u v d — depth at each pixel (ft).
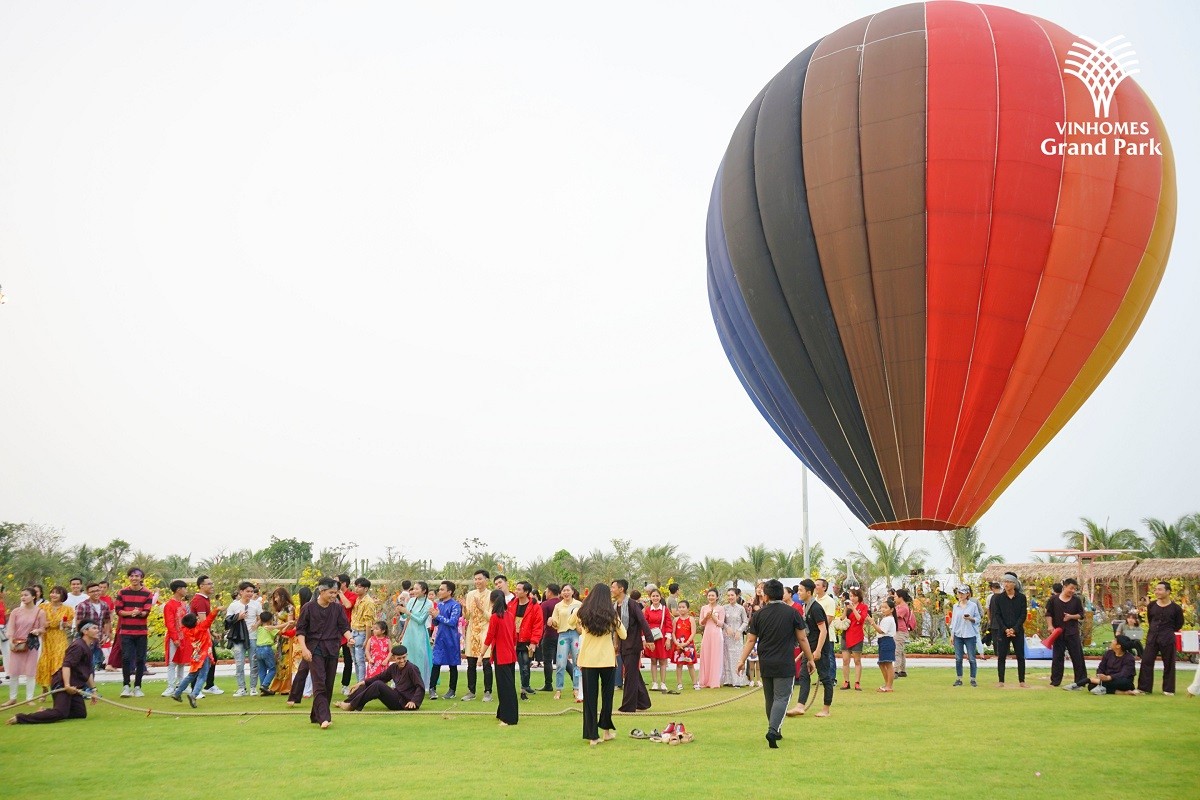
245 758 31.55
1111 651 53.52
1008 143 59.47
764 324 67.72
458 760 31.04
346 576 56.44
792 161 65.05
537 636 51.47
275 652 53.42
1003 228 59.41
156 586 100.94
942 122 60.29
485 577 51.47
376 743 34.94
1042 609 94.89
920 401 61.72
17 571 138.41
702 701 50.88
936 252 60.08
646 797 25.11
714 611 59.67
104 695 51.57
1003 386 60.95
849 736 36.42
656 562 168.96
